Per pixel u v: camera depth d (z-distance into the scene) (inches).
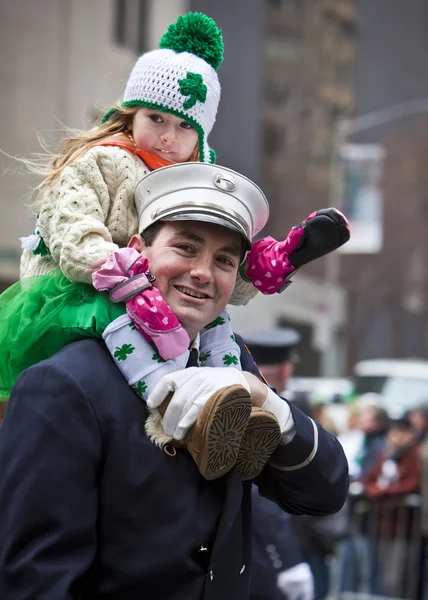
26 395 239.5
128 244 261.3
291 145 5027.1
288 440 266.1
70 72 1748.3
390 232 4896.7
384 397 1625.2
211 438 235.9
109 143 281.0
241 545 249.9
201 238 251.9
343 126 2974.9
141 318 245.1
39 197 281.0
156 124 287.1
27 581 225.6
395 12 5689.0
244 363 288.2
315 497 273.6
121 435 238.5
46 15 1710.1
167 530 238.2
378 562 779.4
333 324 2940.5
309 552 639.8
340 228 272.2
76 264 253.8
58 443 233.0
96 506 236.1
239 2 4158.5
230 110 4050.2
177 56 289.4
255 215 264.7
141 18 2025.1
